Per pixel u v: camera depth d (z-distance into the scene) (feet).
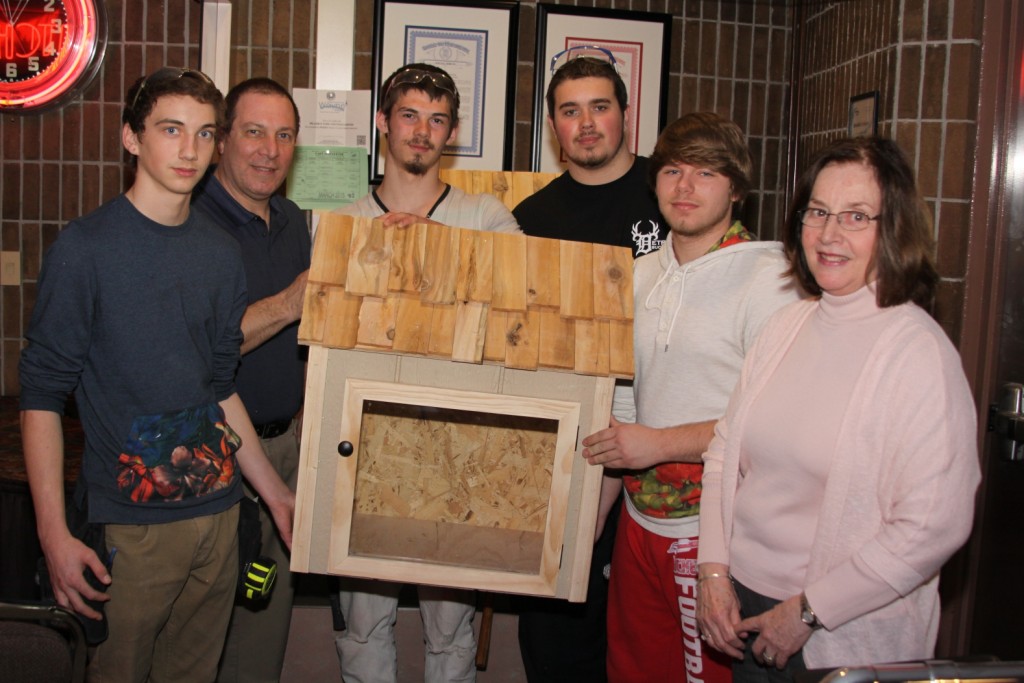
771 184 8.71
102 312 4.27
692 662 4.90
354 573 4.47
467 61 8.06
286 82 7.98
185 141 4.24
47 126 8.03
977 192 6.53
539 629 6.45
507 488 4.80
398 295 4.36
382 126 5.78
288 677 6.88
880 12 6.92
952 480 3.50
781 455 3.91
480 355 4.26
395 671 6.16
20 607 3.92
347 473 4.38
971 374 6.61
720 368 4.76
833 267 3.77
